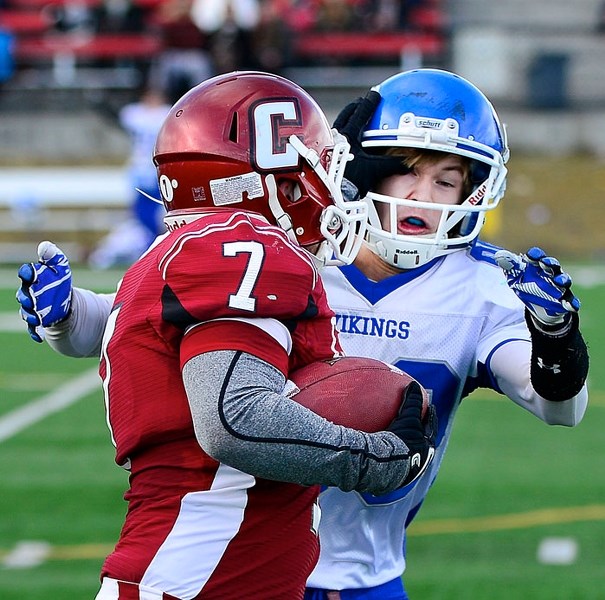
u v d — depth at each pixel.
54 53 64.06
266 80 8.75
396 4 64.06
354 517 10.30
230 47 55.50
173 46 55.56
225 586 8.34
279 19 56.22
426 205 10.37
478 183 10.73
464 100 10.50
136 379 8.36
